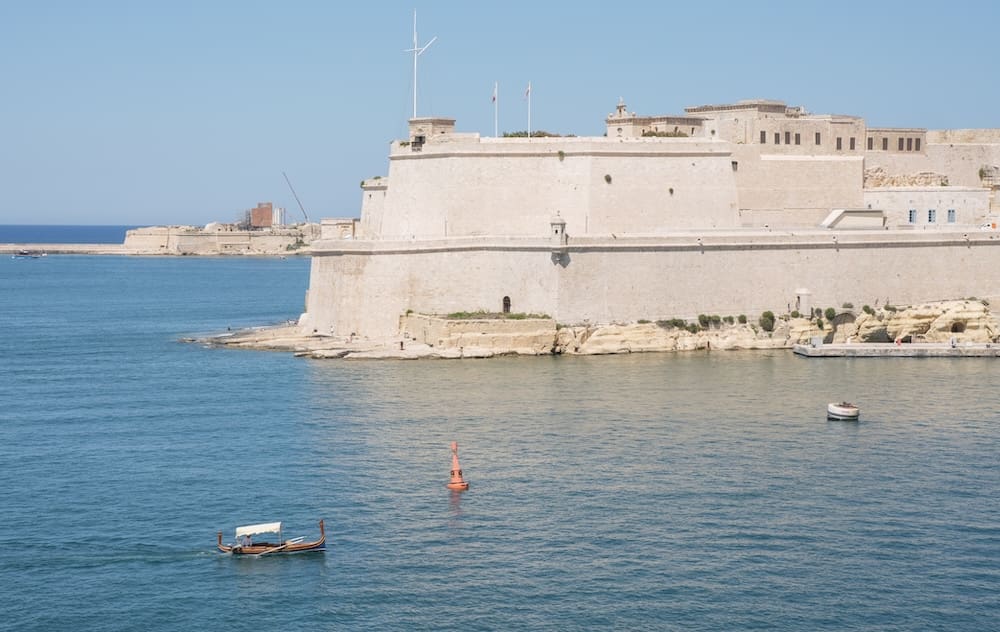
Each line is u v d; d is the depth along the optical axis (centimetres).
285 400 11406
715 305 14350
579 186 14625
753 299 14500
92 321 19750
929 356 13862
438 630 6625
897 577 7200
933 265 15212
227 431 10281
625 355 13750
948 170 17262
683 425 10312
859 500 8412
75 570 7362
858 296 14900
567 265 13762
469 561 7419
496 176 14738
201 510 8269
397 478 8875
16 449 9844
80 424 10712
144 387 12400
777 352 14138
